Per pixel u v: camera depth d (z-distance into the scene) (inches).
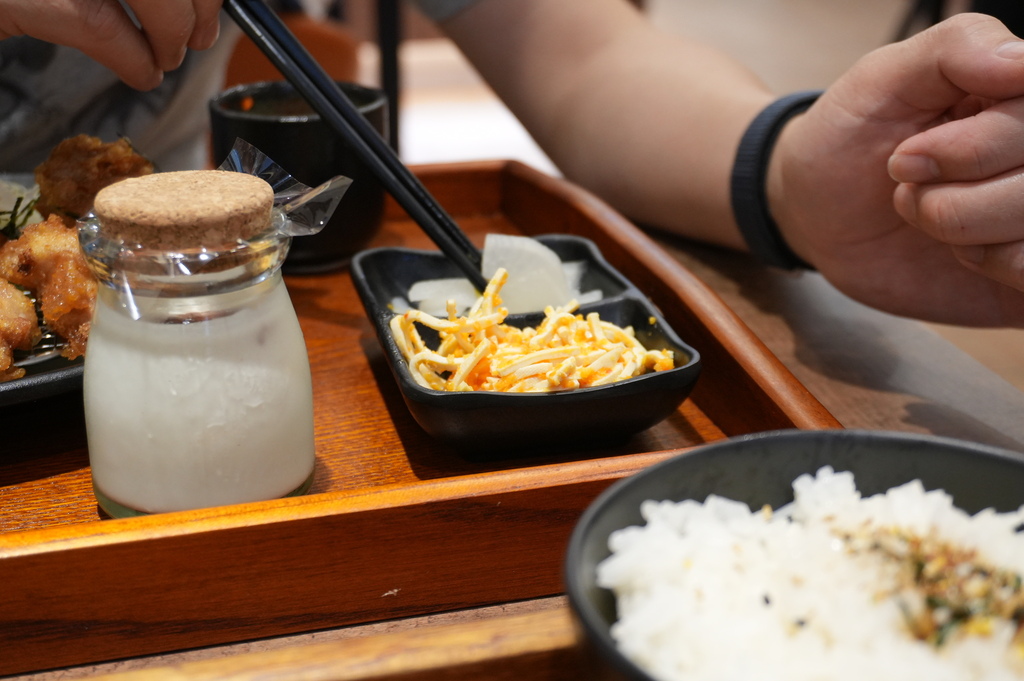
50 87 26.7
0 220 20.1
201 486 15.0
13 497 16.5
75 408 18.3
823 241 21.5
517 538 15.4
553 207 25.9
